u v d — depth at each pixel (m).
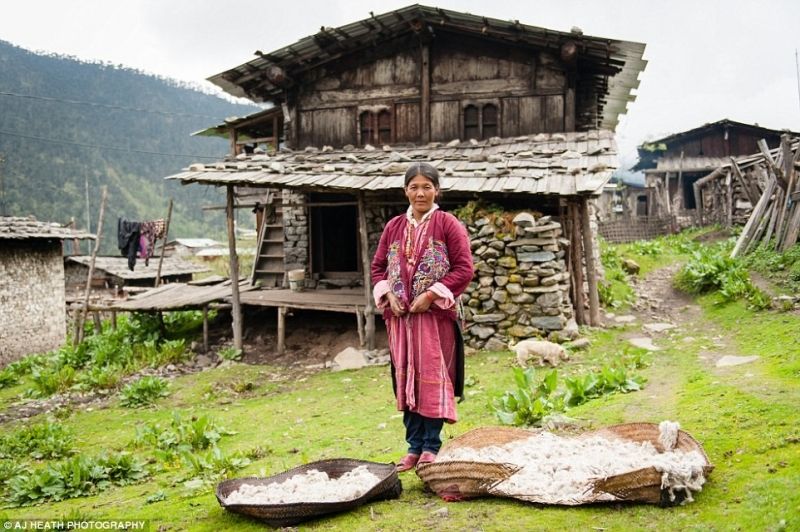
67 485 5.48
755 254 12.43
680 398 5.34
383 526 3.36
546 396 6.16
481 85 12.74
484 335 9.78
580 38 11.50
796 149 12.85
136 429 7.22
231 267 11.65
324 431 6.54
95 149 73.38
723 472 3.53
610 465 3.56
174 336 13.47
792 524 2.79
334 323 12.38
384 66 13.34
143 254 17.00
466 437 4.18
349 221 14.77
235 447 6.41
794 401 4.50
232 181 10.80
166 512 4.19
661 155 37.38
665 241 22.12
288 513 3.48
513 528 3.15
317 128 13.77
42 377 11.13
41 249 18.48
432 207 4.07
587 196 9.42
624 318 10.79
